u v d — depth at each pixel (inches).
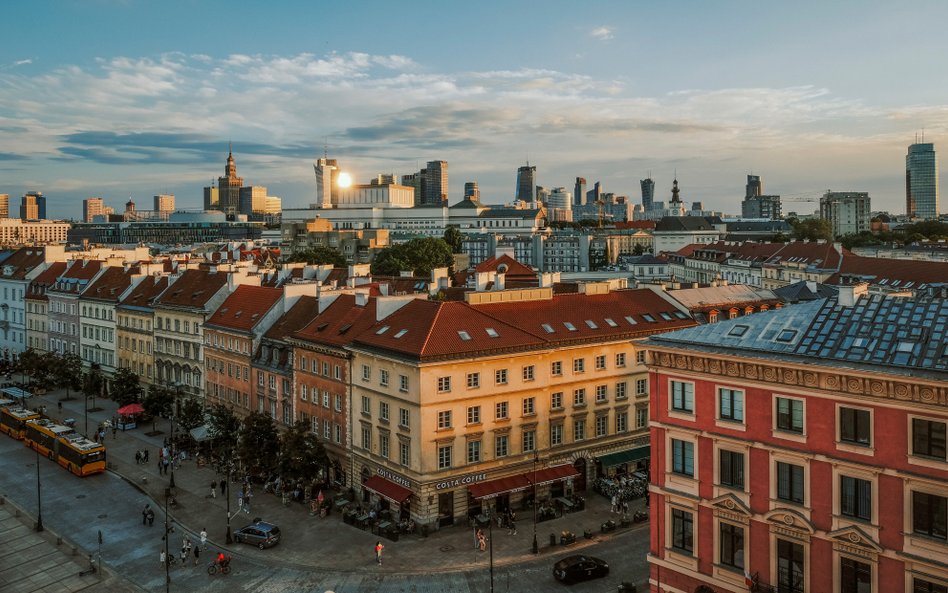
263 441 3457.2
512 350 3137.3
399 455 3065.9
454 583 2556.6
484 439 3090.6
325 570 2684.5
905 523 1721.2
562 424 3326.8
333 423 3506.4
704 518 2087.8
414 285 5492.1
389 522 2999.5
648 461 3595.0
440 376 2970.0
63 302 6215.6
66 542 2979.8
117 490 3580.2
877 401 1758.1
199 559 2807.6
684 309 3969.0
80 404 5295.3
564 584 2518.5
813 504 1868.8
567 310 3604.8
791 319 2073.1
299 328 3986.2
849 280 6569.9
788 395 1914.4
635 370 3563.0
